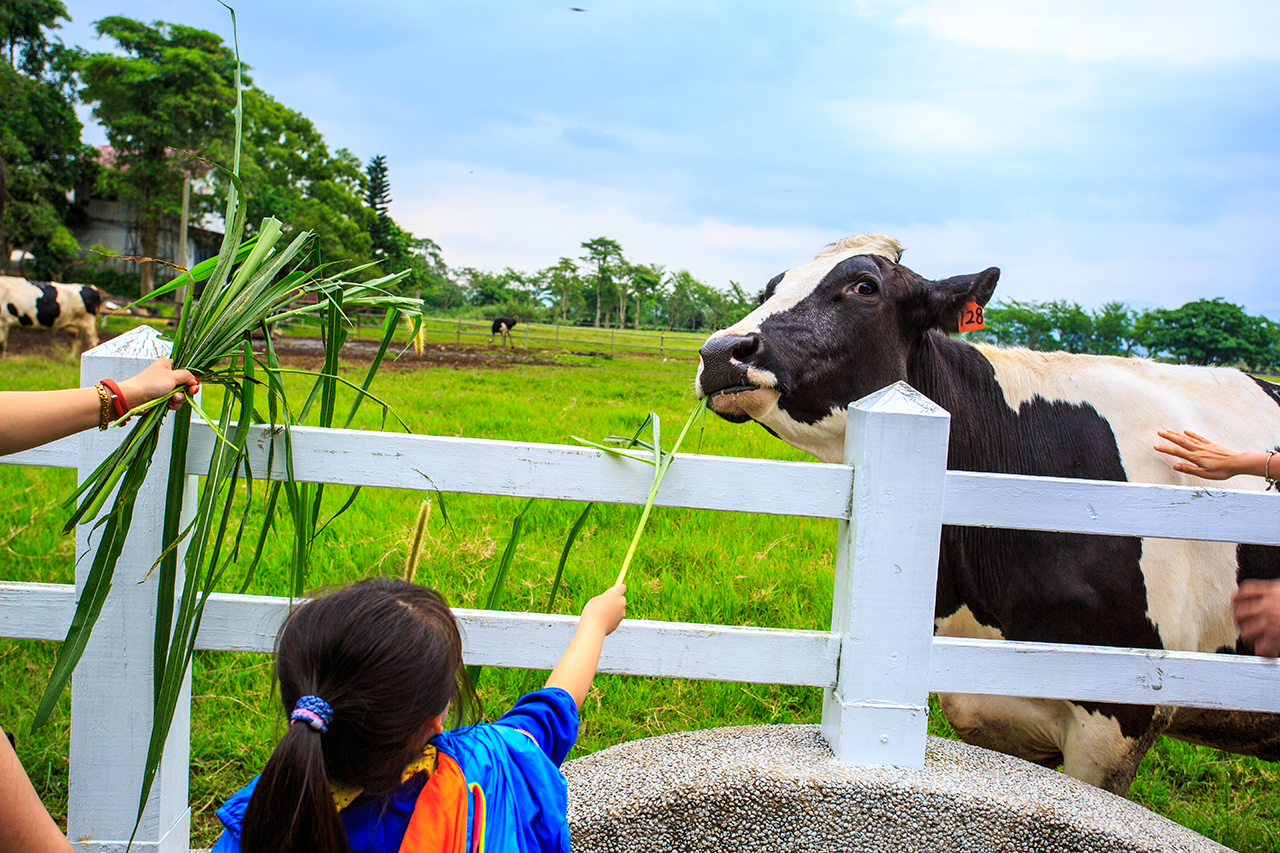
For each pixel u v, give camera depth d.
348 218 49.44
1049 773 2.03
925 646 1.96
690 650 1.97
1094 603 2.55
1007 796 1.88
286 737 1.08
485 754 1.31
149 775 1.64
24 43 37.78
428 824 1.21
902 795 1.88
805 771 1.91
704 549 5.06
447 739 1.32
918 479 1.91
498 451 1.89
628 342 35.44
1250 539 2.02
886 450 1.90
